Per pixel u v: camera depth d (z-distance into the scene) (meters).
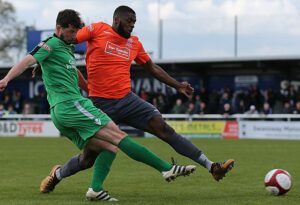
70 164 8.21
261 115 26.33
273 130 26.27
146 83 32.50
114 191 8.70
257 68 30.38
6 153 17.22
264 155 16.16
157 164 7.72
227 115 27.06
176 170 7.71
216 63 29.59
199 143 22.41
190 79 32.03
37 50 7.23
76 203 7.38
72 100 7.38
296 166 12.77
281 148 19.17
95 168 7.64
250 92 27.94
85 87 8.26
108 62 8.03
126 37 8.09
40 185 9.25
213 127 27.47
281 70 29.73
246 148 19.28
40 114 31.33
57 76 7.39
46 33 34.69
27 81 34.38
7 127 31.12
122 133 7.48
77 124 7.36
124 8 8.00
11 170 12.11
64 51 7.42
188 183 9.68
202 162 8.09
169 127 8.17
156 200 7.69
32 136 29.77
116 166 12.81
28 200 7.72
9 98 32.84
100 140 7.53
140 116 8.16
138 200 7.70
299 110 26.23
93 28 8.02
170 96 30.70
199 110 27.86
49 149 19.06
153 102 29.55
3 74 34.34
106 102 8.10
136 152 7.56
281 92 29.08
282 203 7.28
